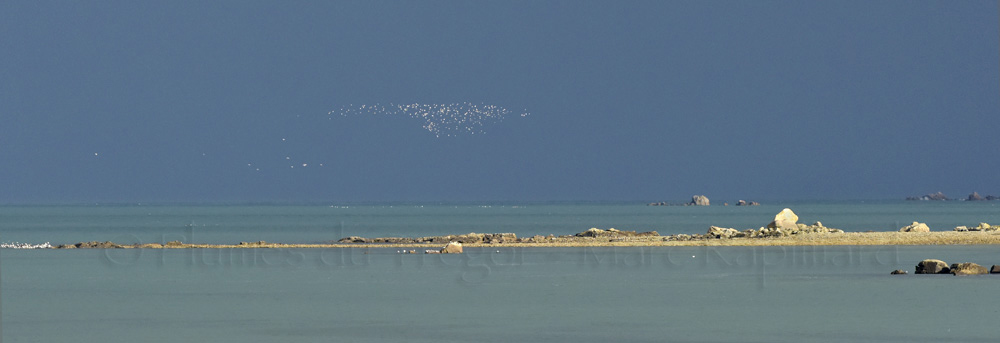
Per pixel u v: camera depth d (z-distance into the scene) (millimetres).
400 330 137000
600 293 176000
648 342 127062
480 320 144875
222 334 133875
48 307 159125
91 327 139500
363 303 163000
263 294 175875
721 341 127938
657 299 167000
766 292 176000
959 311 150875
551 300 167000
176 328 138625
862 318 145250
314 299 168625
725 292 176875
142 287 187875
